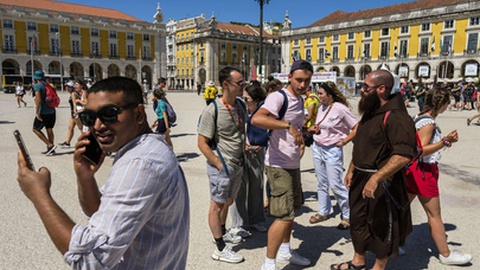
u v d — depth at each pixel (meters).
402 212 2.73
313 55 65.62
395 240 2.69
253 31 81.75
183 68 82.06
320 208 4.27
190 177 6.02
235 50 75.81
